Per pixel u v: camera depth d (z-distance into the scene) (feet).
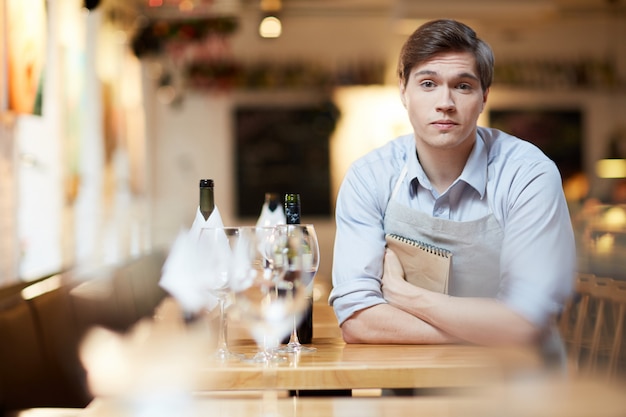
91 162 26.17
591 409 4.52
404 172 8.64
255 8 37.68
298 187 40.55
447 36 8.00
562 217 8.15
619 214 28.32
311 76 39.14
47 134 21.09
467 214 8.44
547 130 40.81
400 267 8.34
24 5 15.92
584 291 9.68
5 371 8.52
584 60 40.19
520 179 8.21
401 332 8.00
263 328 6.99
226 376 6.84
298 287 7.02
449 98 8.00
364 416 5.41
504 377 5.36
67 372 10.48
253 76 38.91
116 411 5.80
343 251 8.50
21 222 19.35
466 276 8.36
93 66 26.13
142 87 35.78
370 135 40.40
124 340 8.30
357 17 39.78
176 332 8.71
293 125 40.45
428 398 5.86
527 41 40.27
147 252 19.04
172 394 6.26
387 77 39.55
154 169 39.50
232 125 40.40
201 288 7.71
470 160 8.36
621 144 40.09
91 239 25.02
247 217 40.55
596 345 9.05
